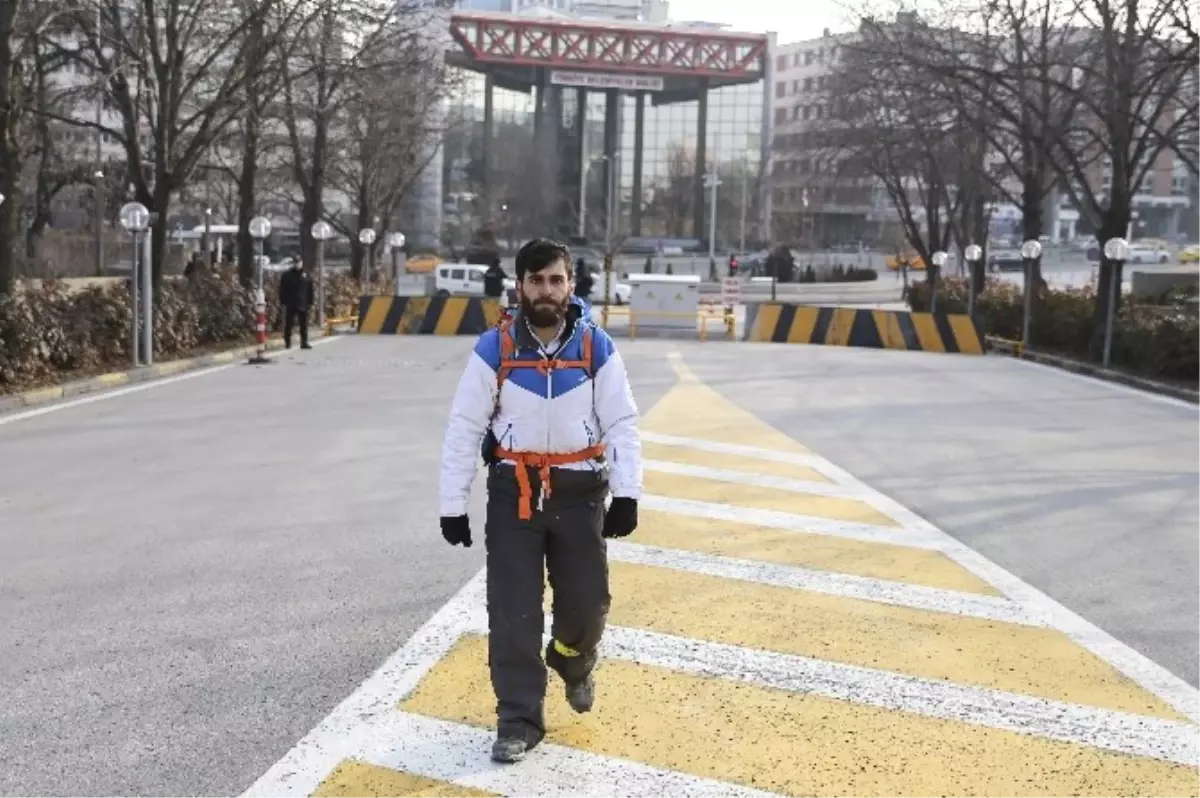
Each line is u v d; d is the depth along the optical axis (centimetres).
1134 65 2509
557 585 471
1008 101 3988
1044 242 10050
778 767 472
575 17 11912
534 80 10512
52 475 1100
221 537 856
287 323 2689
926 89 3247
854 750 491
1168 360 2217
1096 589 759
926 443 1379
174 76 2477
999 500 1043
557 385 454
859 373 2317
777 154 11700
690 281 3556
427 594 713
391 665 584
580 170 11031
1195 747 504
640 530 887
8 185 1914
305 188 3541
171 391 1812
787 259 7662
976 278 3841
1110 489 1109
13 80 1952
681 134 11950
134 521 906
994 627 669
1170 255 8012
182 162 2456
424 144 7000
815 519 941
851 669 592
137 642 619
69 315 1941
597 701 538
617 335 3572
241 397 1741
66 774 462
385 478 1098
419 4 4691
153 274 2434
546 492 456
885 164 4700
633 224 10931
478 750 483
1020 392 2034
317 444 1300
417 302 3306
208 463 1173
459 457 458
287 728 506
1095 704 552
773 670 588
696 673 580
